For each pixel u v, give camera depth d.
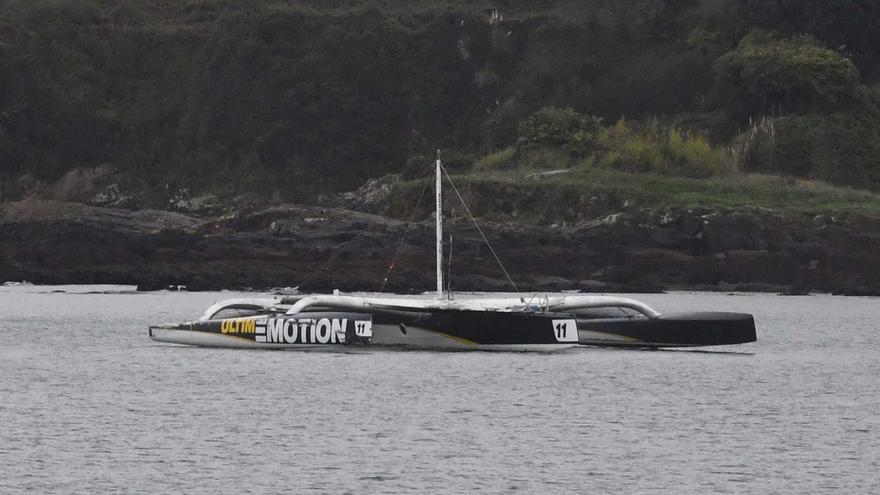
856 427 122.62
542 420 124.75
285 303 187.50
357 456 109.38
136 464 106.44
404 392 139.50
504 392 140.25
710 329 181.00
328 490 99.31
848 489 100.69
